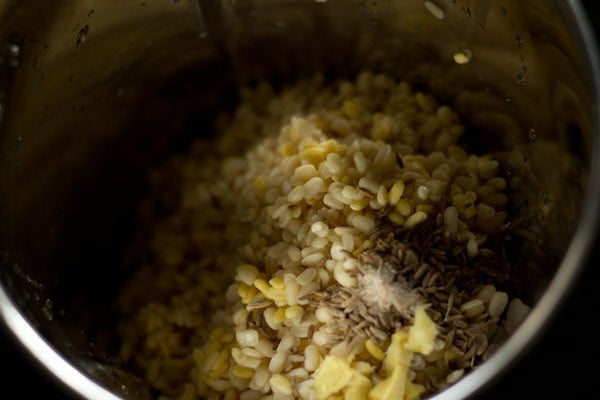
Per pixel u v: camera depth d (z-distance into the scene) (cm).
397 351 21
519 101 24
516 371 25
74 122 26
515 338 19
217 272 26
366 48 27
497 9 23
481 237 24
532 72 23
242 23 26
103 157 27
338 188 24
